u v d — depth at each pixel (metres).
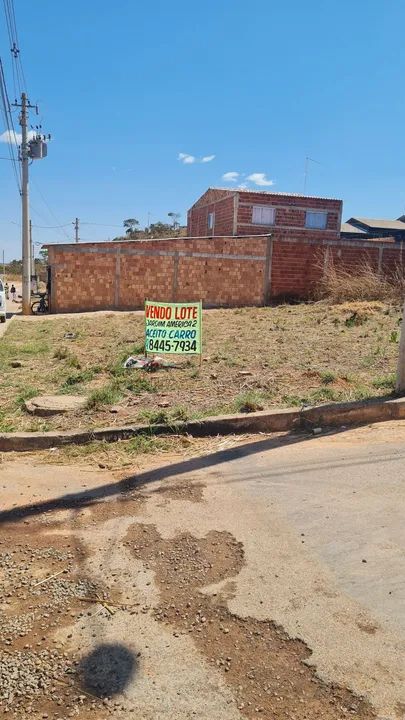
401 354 6.49
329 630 2.77
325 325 13.66
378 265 23.03
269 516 3.96
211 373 8.10
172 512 4.05
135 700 2.35
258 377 7.72
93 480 4.66
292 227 28.11
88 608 2.97
